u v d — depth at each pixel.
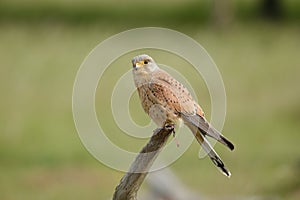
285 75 28.61
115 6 45.91
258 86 27.34
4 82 27.92
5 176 19.44
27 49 32.84
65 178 19.23
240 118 24.03
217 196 17.41
